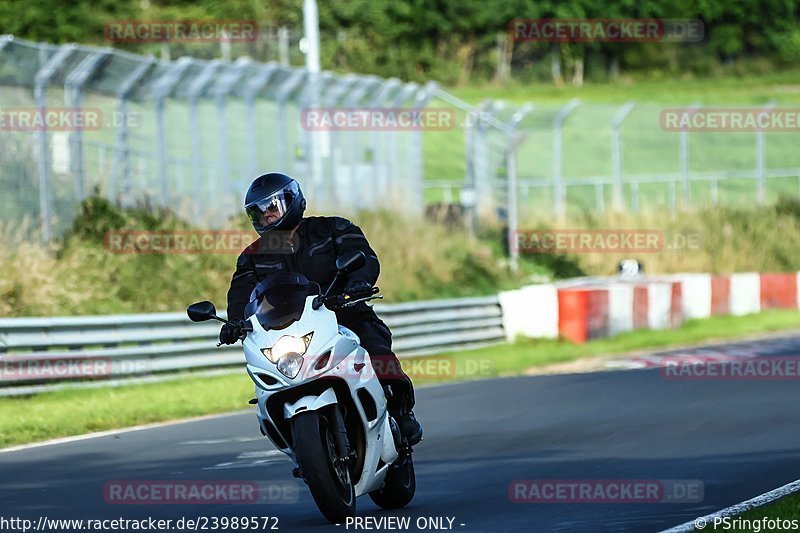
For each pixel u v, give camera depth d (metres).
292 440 25.98
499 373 64.62
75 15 164.50
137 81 79.94
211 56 173.50
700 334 82.00
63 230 74.50
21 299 66.19
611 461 33.97
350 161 99.38
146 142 80.88
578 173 181.62
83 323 57.09
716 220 117.75
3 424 45.66
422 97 102.50
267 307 25.28
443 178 162.25
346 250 26.70
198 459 37.06
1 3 162.38
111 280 72.75
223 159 86.19
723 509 26.31
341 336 25.27
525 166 181.38
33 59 72.69
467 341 75.44
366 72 195.62
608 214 115.44
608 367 64.75
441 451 37.16
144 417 48.66
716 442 37.06
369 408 25.83
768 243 118.12
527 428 41.62
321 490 24.58
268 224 26.27
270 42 180.12
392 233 94.81
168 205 81.94
